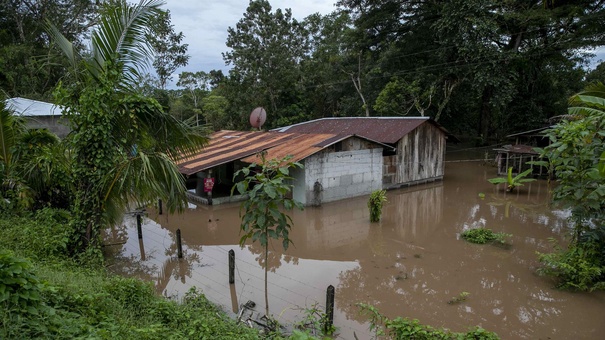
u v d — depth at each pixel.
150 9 7.43
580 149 7.30
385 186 17.52
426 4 26.23
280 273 8.75
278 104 33.47
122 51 7.32
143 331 4.01
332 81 33.09
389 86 24.81
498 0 22.48
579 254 7.81
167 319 5.08
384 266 9.20
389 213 14.17
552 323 6.63
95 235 7.63
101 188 7.39
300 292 7.73
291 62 32.59
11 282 3.46
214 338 4.58
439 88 25.39
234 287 7.93
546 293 7.68
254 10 30.70
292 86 32.53
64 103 7.32
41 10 27.23
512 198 16.06
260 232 5.87
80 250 7.57
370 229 12.28
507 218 13.20
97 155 7.22
